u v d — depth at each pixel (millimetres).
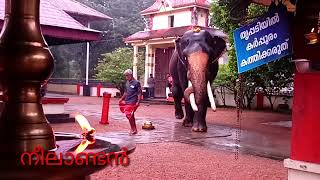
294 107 4852
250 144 10359
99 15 36938
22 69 1503
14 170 1360
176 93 16422
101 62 37406
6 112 1555
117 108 22078
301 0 4703
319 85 4625
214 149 9422
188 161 7906
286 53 4973
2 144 1502
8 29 1559
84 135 2199
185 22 29844
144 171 6887
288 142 10844
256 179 6629
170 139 10695
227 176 6766
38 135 1560
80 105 23531
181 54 12766
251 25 4875
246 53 4840
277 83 21109
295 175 4840
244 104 24594
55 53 44344
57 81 42188
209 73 12484
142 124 14156
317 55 4562
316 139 4668
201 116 12539
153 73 31656
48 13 13969
